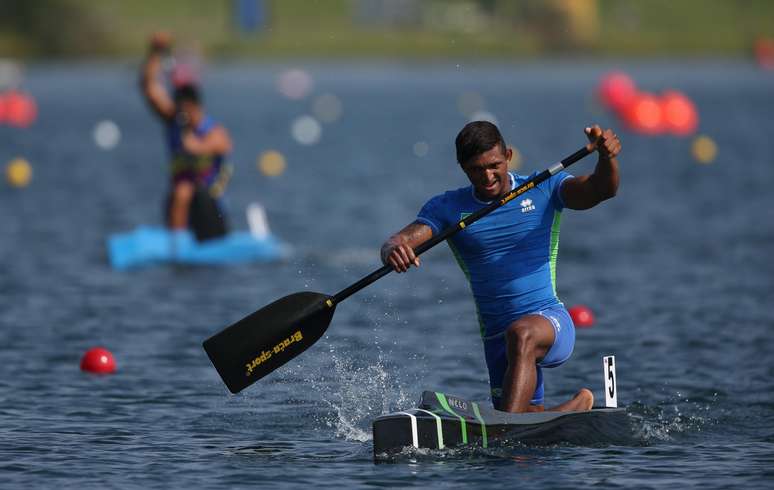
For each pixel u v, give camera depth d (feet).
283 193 273.54
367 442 84.84
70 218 228.02
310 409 95.25
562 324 84.84
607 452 80.33
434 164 344.08
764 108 558.15
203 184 176.96
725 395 97.55
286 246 189.47
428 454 79.56
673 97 457.68
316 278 160.86
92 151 386.93
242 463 78.69
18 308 139.64
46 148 393.09
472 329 127.44
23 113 507.30
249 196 267.59
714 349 115.24
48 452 81.35
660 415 91.25
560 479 73.72
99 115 549.13
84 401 97.45
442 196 86.99
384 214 234.17
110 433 87.15
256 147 403.75
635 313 133.80
